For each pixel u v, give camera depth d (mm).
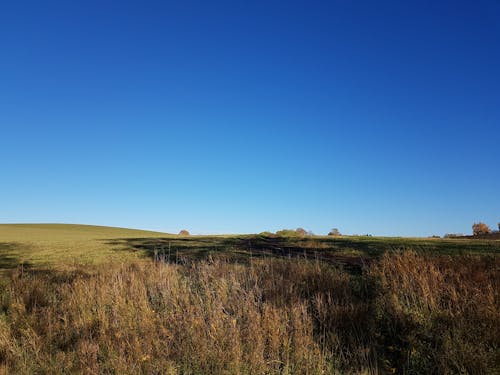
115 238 29719
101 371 5883
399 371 5922
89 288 9477
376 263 11156
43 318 8000
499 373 5371
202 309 7824
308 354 6074
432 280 8484
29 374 5867
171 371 5680
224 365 5852
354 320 7383
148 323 7172
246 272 10562
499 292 7688
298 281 9367
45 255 18219
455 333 6359
